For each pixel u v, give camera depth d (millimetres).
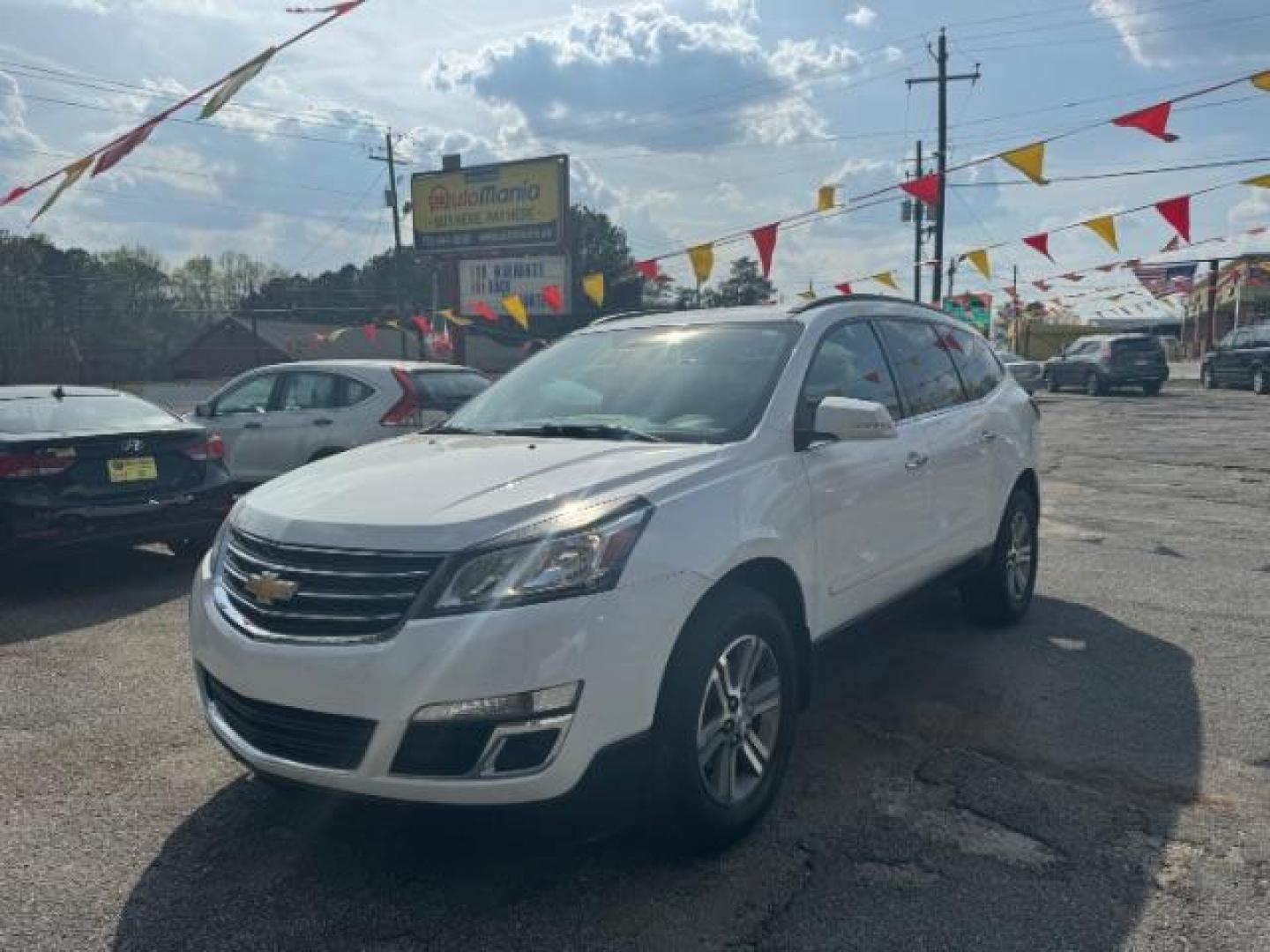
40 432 6801
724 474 3387
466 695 2730
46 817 3578
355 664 2797
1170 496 10469
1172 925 2811
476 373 10211
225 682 3088
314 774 2893
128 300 48906
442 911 2951
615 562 2902
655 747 2992
